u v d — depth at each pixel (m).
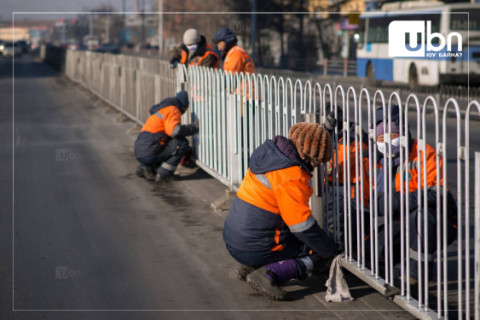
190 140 9.07
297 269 4.35
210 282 4.67
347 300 4.26
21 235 5.93
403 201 4.21
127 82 14.48
